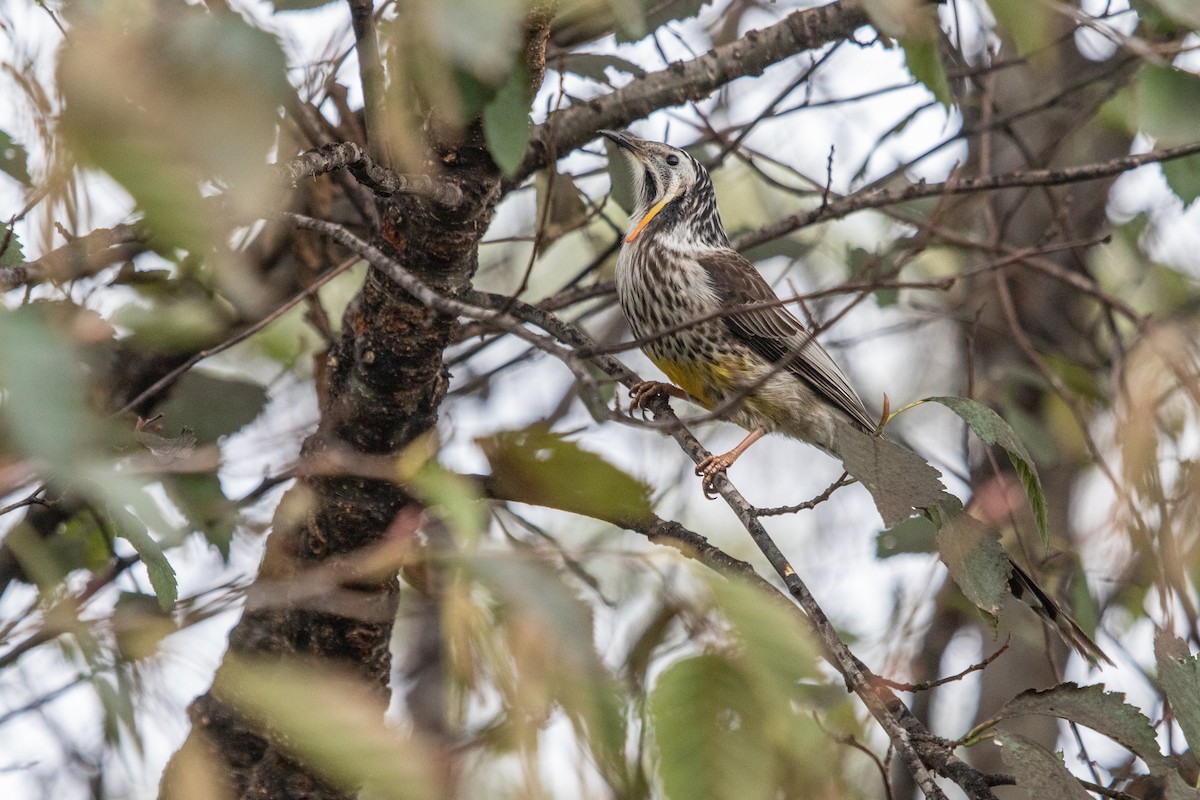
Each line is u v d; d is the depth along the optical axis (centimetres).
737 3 1172
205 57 225
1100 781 869
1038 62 1090
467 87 365
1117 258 1321
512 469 335
